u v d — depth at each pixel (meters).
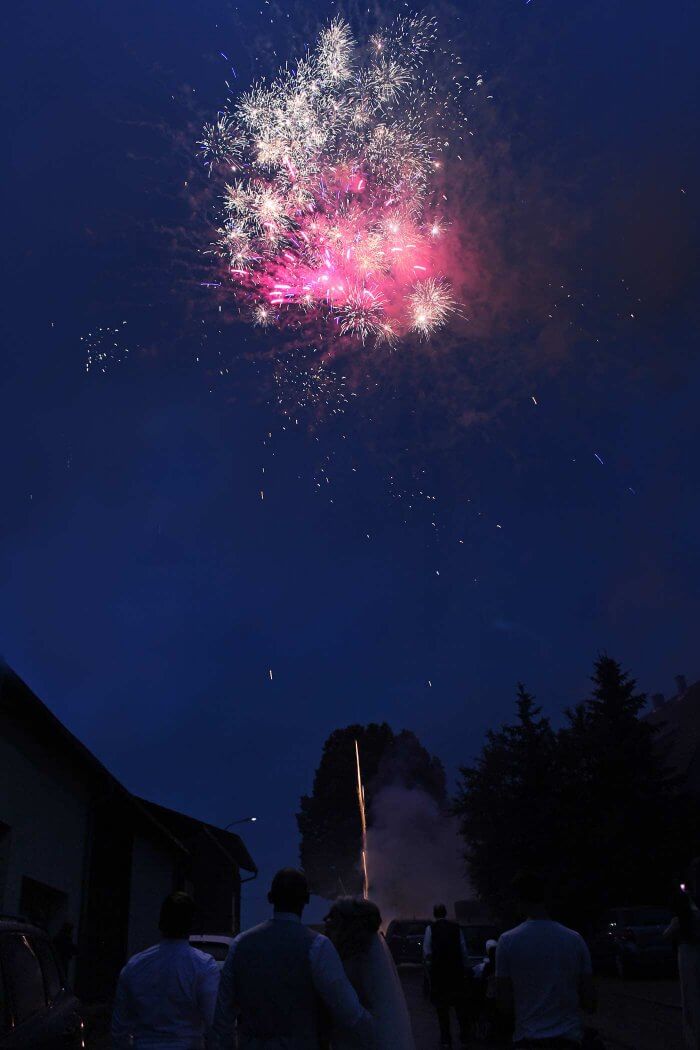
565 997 4.39
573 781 34.69
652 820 33.06
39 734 13.84
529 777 36.00
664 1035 11.76
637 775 33.69
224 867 34.31
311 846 67.38
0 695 12.31
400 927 29.03
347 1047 3.97
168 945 4.41
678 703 52.66
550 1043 4.30
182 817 23.83
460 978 11.21
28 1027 4.70
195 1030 4.29
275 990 3.75
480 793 36.97
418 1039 12.80
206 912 33.62
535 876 4.64
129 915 19.55
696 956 6.43
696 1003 6.38
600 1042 4.62
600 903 32.69
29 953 5.29
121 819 19.56
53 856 14.87
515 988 4.44
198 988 4.29
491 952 11.91
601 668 35.31
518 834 34.75
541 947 4.44
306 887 4.05
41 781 14.29
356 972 4.52
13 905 13.02
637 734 34.19
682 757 45.34
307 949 3.82
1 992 4.55
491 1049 11.33
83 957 16.53
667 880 32.22
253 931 3.93
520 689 37.78
